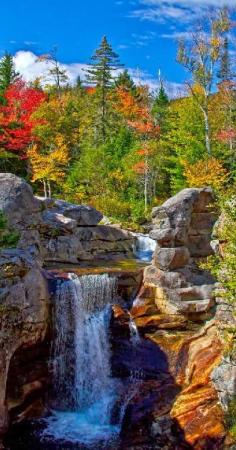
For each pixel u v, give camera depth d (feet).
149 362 59.52
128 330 63.21
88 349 61.82
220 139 131.13
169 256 66.64
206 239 70.90
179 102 167.12
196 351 56.44
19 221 72.69
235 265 44.42
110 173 140.46
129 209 129.49
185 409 49.73
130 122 159.33
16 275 52.13
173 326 63.98
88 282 64.85
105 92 189.16
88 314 64.34
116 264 85.30
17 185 74.08
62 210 90.17
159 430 48.93
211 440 45.57
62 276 65.87
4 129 127.85
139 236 100.17
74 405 58.90
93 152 144.05
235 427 44.73
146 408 52.60
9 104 133.28
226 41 123.65
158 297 66.23
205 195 70.28
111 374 59.98
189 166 117.19
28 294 53.31
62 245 83.41
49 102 159.53
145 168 135.95
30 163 134.72
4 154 122.83
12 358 53.06
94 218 93.40
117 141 163.73
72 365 60.34
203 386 52.29
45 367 57.47
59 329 59.77
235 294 45.83
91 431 52.70
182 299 65.72
